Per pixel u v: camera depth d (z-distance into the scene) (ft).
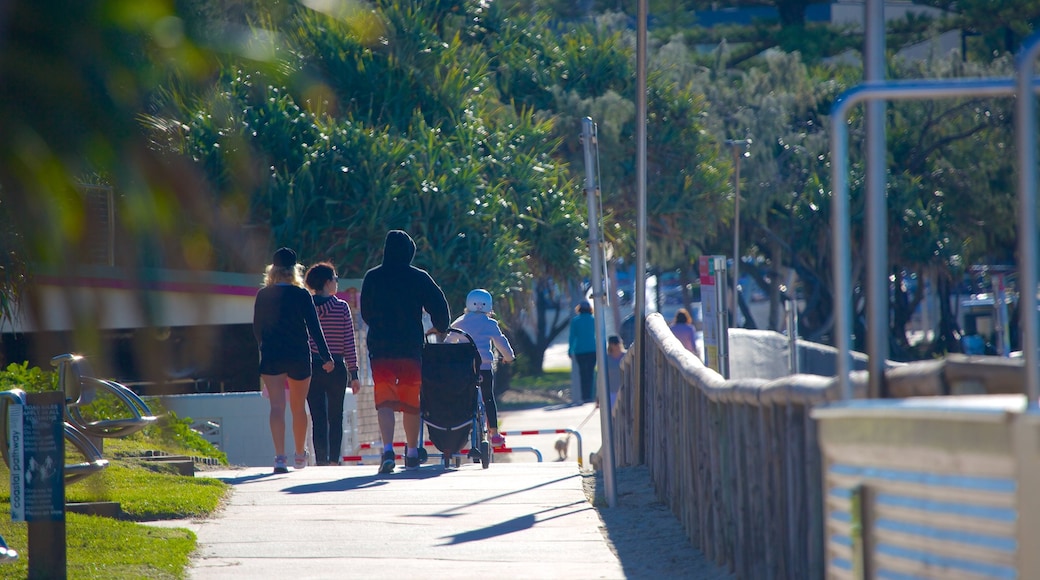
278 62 35.42
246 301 184.14
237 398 166.09
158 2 33.96
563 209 276.21
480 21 330.13
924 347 528.22
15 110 33.73
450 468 129.49
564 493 108.17
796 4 556.10
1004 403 37.01
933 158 484.74
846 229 41.93
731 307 354.54
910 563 37.88
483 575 77.15
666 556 82.43
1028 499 33.76
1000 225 477.77
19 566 75.77
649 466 118.93
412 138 249.14
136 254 34.01
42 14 33.60
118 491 102.22
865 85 41.16
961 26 519.60
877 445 39.60
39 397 71.61
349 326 141.49
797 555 59.88
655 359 112.06
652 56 433.48
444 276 241.35
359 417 198.18
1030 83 36.11
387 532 90.84
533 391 484.33
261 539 88.48
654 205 346.33
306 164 227.40
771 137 444.55
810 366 177.78
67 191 34.19
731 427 73.97
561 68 353.10
